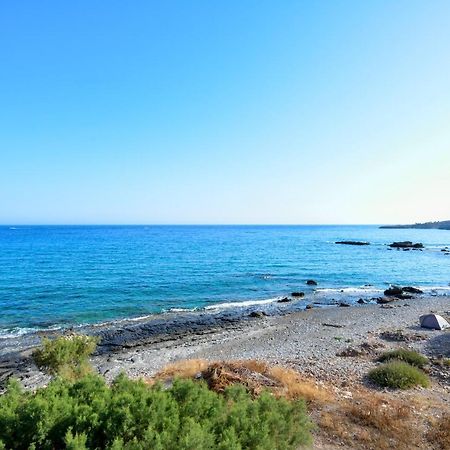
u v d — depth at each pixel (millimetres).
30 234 187750
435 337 25031
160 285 47656
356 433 10758
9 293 40906
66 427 6418
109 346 25094
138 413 6695
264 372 16328
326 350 22875
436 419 11930
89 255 82312
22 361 21797
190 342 26078
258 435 6734
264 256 87938
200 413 7395
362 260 84312
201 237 179625
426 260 86250
